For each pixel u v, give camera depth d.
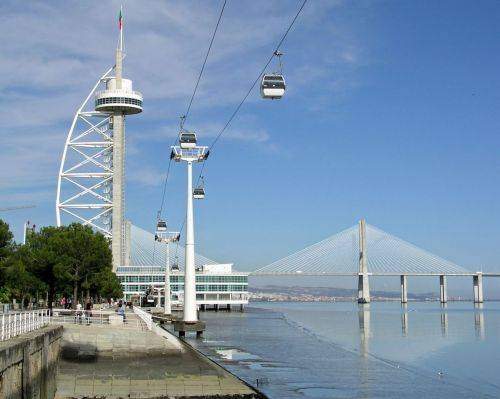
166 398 55.28
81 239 126.50
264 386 67.75
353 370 84.50
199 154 85.94
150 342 63.47
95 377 56.62
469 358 109.62
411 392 68.56
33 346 40.47
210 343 110.81
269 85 39.59
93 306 155.00
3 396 32.84
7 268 99.69
